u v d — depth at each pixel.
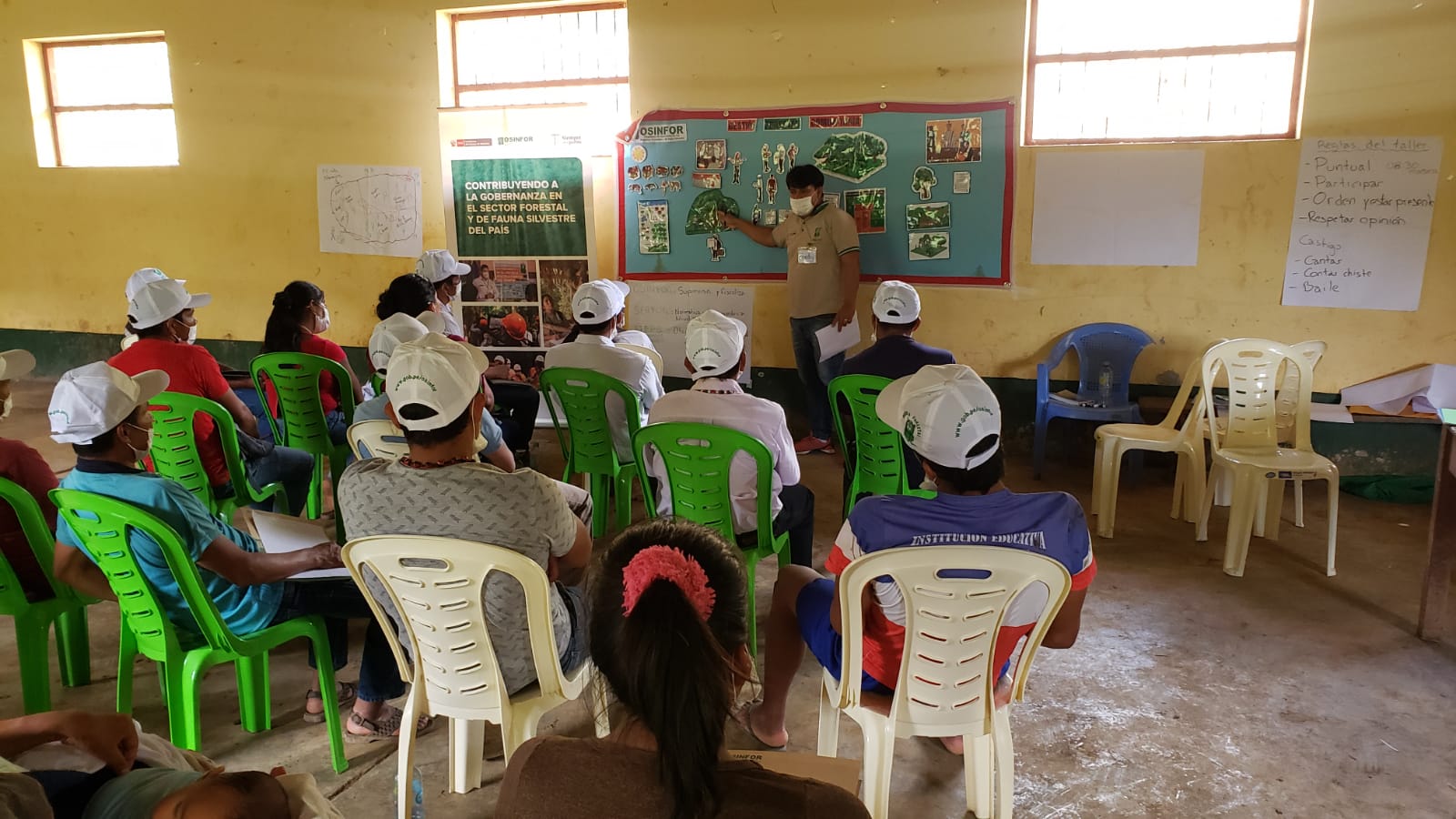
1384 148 4.30
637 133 5.28
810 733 2.45
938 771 2.28
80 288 6.54
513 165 5.50
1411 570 3.47
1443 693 2.62
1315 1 4.28
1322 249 4.46
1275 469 3.32
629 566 0.96
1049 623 1.75
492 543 1.77
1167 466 4.79
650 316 5.49
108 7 6.00
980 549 1.63
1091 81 4.71
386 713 2.43
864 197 5.03
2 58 6.26
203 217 6.17
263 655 2.40
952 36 4.77
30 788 1.06
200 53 5.91
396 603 1.82
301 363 3.58
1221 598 3.24
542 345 5.71
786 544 2.87
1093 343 4.75
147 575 2.04
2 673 2.76
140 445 2.10
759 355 5.36
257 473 3.41
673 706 0.88
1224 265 4.61
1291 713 2.52
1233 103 4.54
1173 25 4.55
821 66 4.97
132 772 1.19
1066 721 2.50
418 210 5.77
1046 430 4.67
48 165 6.42
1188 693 2.63
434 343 1.85
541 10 5.44
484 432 2.74
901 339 3.37
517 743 1.89
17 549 2.29
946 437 1.70
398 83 5.63
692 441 2.62
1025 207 4.82
